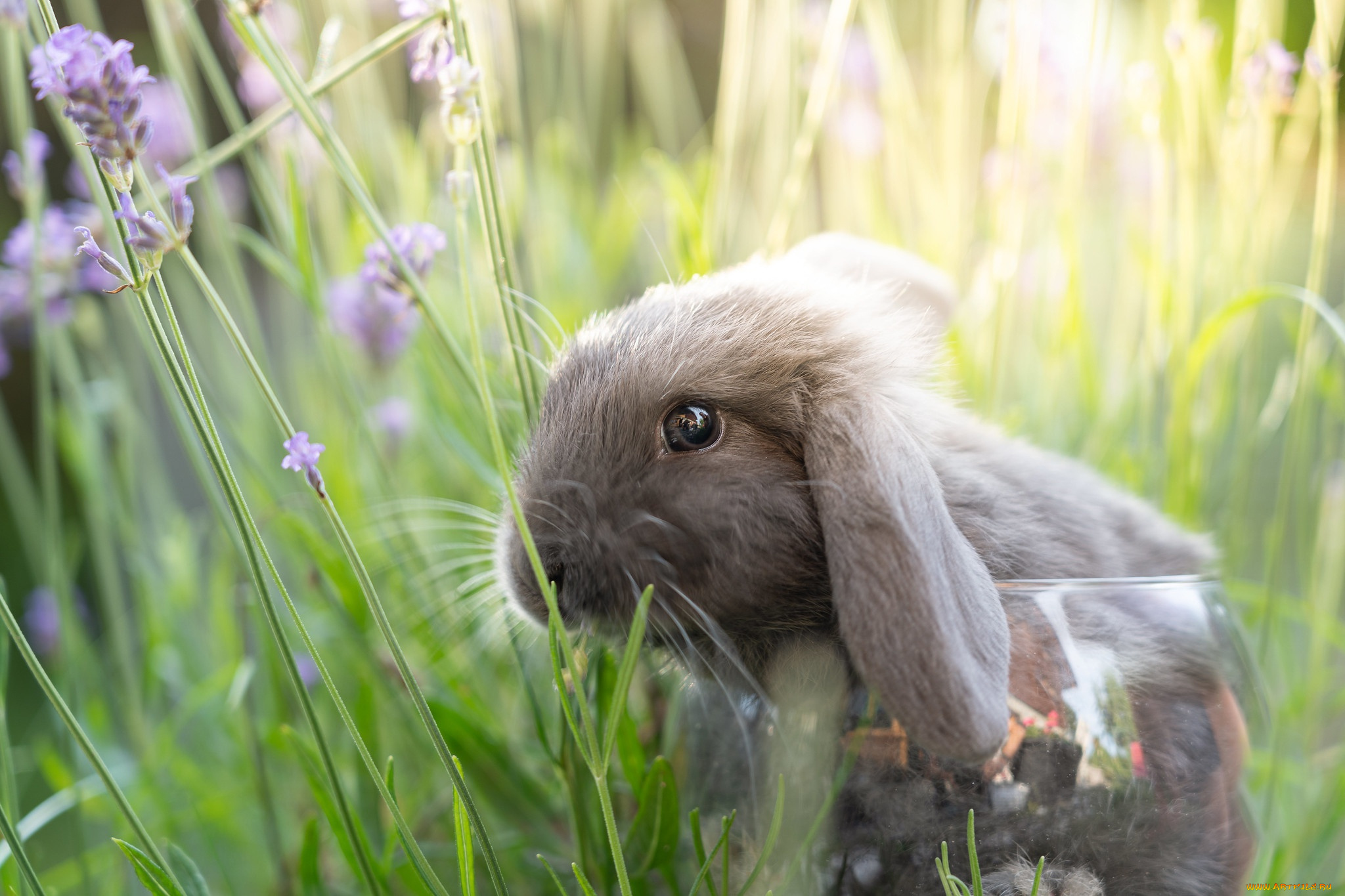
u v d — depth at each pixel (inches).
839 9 20.3
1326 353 23.4
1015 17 21.1
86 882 19.8
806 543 15.8
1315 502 22.8
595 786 18.3
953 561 14.9
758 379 16.1
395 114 30.5
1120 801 14.8
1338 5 21.6
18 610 35.7
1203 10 35.3
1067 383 26.1
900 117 24.0
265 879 21.9
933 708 14.3
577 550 15.9
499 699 21.8
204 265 31.4
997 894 14.8
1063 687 14.8
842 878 15.3
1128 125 25.2
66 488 44.2
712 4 44.7
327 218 25.5
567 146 29.4
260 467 21.9
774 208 24.2
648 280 29.5
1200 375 23.5
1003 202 21.8
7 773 17.7
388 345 22.5
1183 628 15.4
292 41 24.1
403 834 15.3
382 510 21.7
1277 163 33.0
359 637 20.2
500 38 23.7
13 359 45.8
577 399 16.4
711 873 16.7
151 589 24.2
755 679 16.2
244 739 22.2
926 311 18.7
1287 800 22.0
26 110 19.9
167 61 20.6
